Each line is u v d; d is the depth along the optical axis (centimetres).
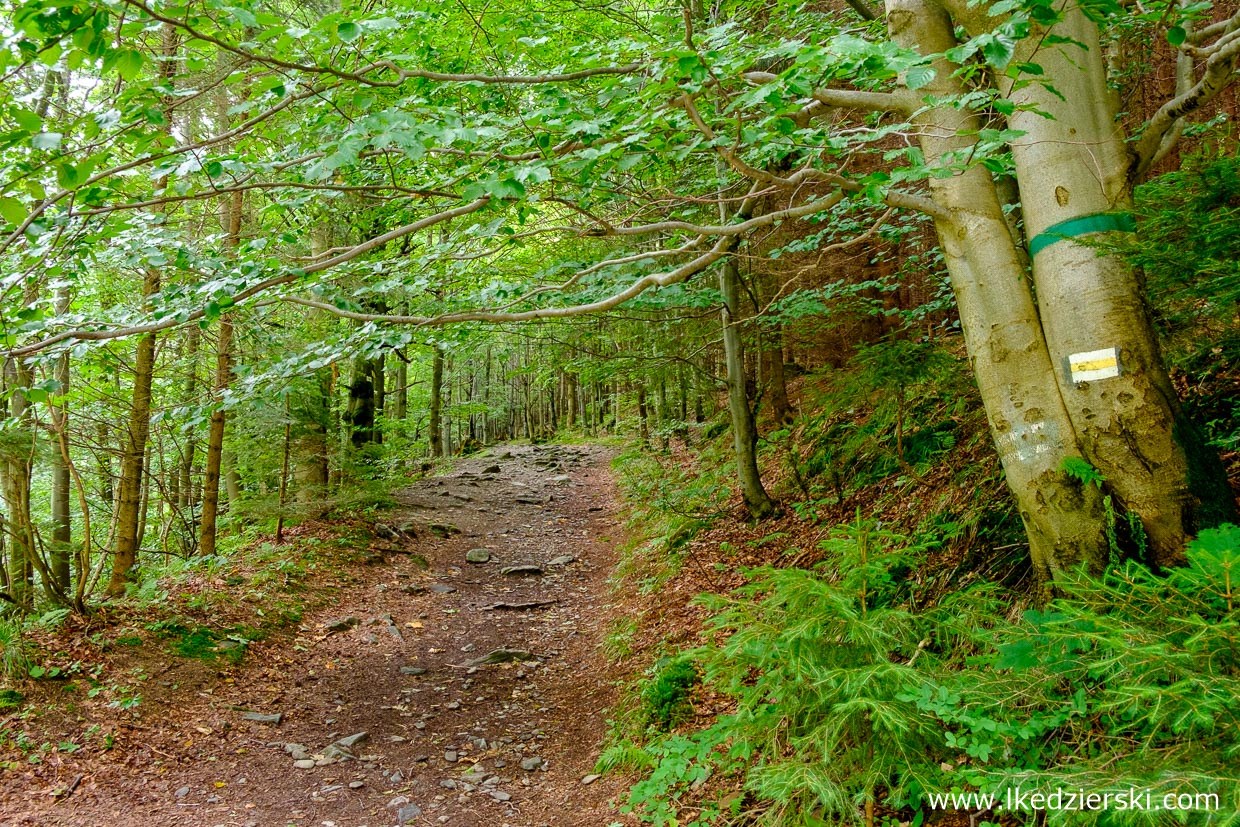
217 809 418
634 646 628
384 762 484
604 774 443
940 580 414
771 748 315
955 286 342
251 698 561
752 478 801
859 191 324
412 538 1044
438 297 642
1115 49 493
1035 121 316
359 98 292
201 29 260
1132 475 290
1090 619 191
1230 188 240
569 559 1015
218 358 792
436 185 399
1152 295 313
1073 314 304
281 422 820
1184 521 281
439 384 1805
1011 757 243
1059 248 308
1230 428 362
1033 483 313
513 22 418
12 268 365
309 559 852
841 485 707
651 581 780
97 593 757
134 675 539
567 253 752
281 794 439
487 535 1132
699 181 631
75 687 505
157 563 1002
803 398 975
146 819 400
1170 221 254
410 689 607
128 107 284
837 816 276
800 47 254
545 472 1767
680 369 893
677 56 264
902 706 247
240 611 684
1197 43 353
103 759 450
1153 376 293
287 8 643
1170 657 175
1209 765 170
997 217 332
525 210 359
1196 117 586
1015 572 376
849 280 917
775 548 697
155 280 670
